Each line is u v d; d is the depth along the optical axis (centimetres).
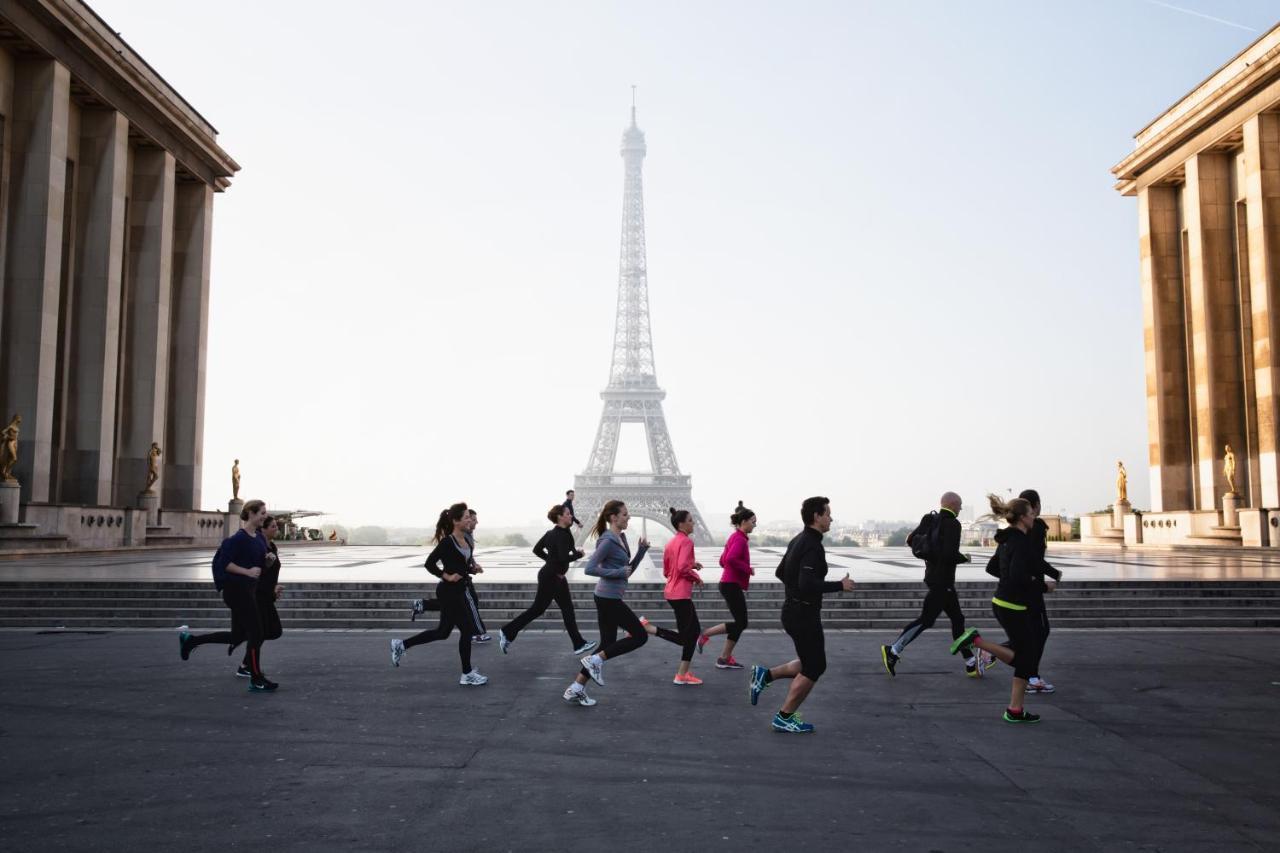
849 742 1035
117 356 5434
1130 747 1010
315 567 3438
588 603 2317
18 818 766
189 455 6103
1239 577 2572
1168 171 5903
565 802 813
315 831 736
